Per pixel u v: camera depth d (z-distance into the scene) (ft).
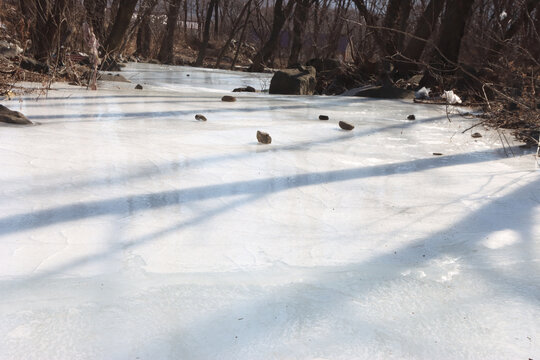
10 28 42.98
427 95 37.27
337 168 13.88
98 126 18.28
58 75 37.32
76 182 11.48
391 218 10.14
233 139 17.10
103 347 5.65
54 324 6.08
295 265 7.89
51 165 12.71
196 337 5.88
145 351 5.60
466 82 35.99
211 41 149.69
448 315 6.52
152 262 7.81
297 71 42.19
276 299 6.80
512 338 6.06
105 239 8.59
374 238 9.11
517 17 38.50
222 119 21.62
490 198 11.63
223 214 9.96
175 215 9.78
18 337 5.81
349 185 12.32
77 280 7.18
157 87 43.19
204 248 8.38
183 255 8.09
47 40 40.29
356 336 5.99
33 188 10.96
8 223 9.09
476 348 5.84
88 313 6.34
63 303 6.57
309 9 81.56
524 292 7.18
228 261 7.94
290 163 14.16
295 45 85.51
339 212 10.38
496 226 9.86
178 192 11.13
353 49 52.01
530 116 19.48
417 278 7.57
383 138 19.11
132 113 22.00
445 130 21.77
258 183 12.09
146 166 13.03
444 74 39.83
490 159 15.85
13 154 13.55
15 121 17.76
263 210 10.30
